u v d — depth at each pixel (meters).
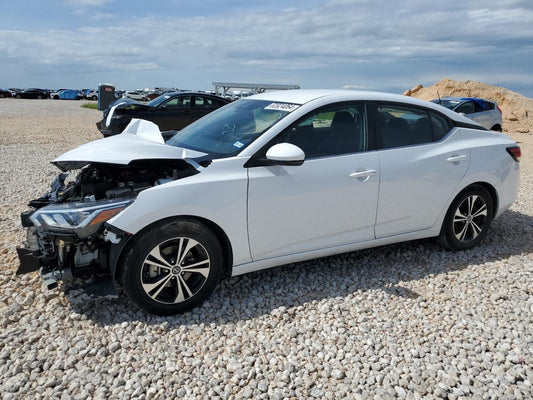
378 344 2.97
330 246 3.76
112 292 3.08
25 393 2.48
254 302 3.47
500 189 4.51
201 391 2.53
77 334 3.00
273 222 3.43
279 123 3.48
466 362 2.79
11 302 3.36
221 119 4.07
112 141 3.63
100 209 2.98
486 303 3.50
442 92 30.27
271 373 2.69
